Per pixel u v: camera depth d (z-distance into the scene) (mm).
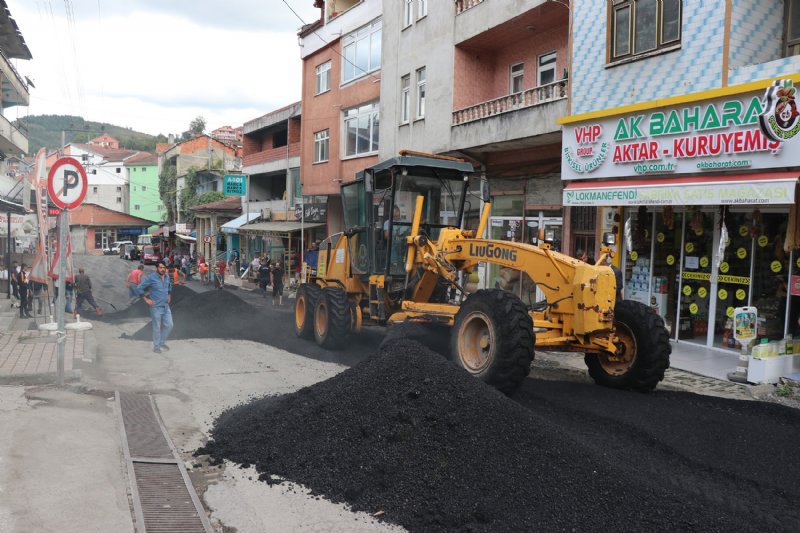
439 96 19094
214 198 48125
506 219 18031
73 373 8828
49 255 15578
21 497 4781
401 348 7320
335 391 6949
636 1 12328
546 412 7332
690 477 5641
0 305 20359
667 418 7141
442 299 10695
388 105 22359
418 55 20344
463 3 18078
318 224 29312
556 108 14547
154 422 7336
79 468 5488
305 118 30234
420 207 10547
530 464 5387
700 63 11148
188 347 12781
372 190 11266
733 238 11664
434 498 5160
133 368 10492
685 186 10781
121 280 34719
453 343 8344
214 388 9086
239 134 63500
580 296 7699
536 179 16969
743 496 5285
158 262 12312
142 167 86188
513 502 5000
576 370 10250
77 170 8648
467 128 17625
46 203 15523
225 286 34781
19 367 9117
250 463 6117
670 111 11352
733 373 9695
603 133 12734
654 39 12008
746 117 10148
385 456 5746
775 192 9461
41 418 6691
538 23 16484
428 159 11016
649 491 5008
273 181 40750
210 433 7059
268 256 32406
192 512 5004
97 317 19281
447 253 9656
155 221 83688
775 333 10961
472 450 5625
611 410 7391
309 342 12969
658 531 4551
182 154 58344
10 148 30156
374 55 24281
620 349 8469
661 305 13016
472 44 18344
